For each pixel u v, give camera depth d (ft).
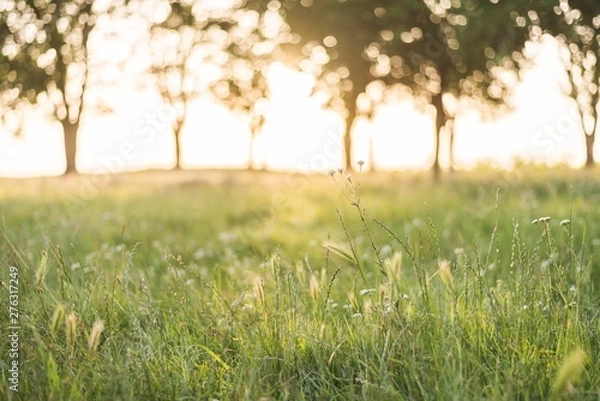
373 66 83.87
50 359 11.30
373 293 13.71
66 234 29.60
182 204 48.16
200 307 15.21
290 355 12.42
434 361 11.57
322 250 25.02
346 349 12.75
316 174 64.39
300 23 77.00
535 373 11.26
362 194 50.24
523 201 33.91
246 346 12.37
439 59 73.00
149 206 46.47
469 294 13.71
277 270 13.56
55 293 16.07
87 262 20.89
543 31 38.52
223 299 14.48
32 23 92.12
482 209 32.91
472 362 11.37
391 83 85.35
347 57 76.95
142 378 11.73
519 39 50.08
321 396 11.66
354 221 35.09
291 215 39.47
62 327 13.71
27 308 14.01
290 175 67.21
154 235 32.22
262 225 35.55
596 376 11.33
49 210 42.55
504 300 13.26
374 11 73.97
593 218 27.58
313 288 13.25
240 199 50.52
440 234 27.61
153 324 13.78
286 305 13.85
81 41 99.66
